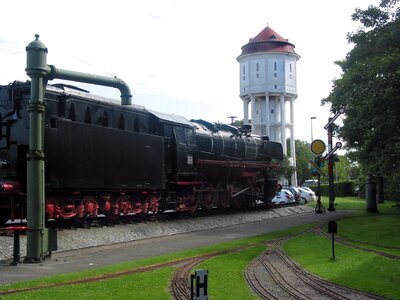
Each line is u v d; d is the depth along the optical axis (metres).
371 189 30.42
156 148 21.55
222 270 11.48
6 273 10.84
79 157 16.84
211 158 27.20
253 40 70.38
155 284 9.55
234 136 30.20
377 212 29.94
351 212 30.83
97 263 12.29
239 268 11.95
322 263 12.54
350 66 25.53
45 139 15.40
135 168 19.97
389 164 24.67
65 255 13.57
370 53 23.67
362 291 9.45
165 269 11.27
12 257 12.89
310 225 22.38
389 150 23.95
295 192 39.91
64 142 16.19
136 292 8.82
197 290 6.75
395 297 8.91
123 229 17.80
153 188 21.17
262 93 67.50
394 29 21.48
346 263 12.32
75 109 17.41
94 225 17.92
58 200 16.61
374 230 19.78
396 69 20.81
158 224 19.98
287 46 69.50
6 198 15.73
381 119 21.55
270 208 33.00
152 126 22.23
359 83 23.61
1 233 14.98
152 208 21.77
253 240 17.27
